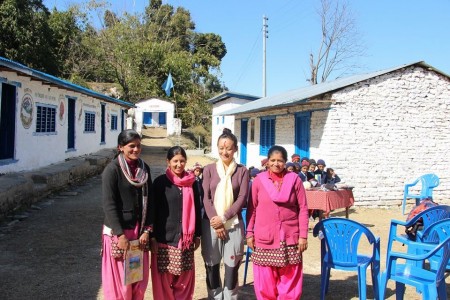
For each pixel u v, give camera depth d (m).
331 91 11.45
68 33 34.22
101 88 41.28
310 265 6.48
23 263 6.16
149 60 44.03
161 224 4.09
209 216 4.30
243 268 6.24
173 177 4.15
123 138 3.85
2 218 8.57
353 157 11.71
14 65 9.63
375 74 11.73
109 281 3.80
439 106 12.42
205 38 60.38
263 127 17.48
